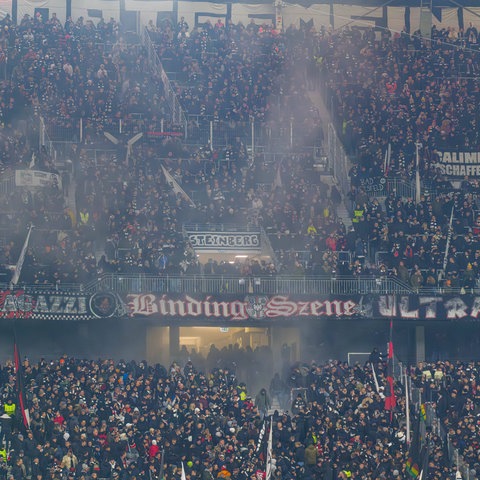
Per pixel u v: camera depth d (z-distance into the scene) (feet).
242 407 439.63
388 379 446.19
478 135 628.69
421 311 498.69
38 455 393.70
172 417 424.87
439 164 613.52
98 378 442.50
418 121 632.38
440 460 416.46
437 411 454.40
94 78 648.38
